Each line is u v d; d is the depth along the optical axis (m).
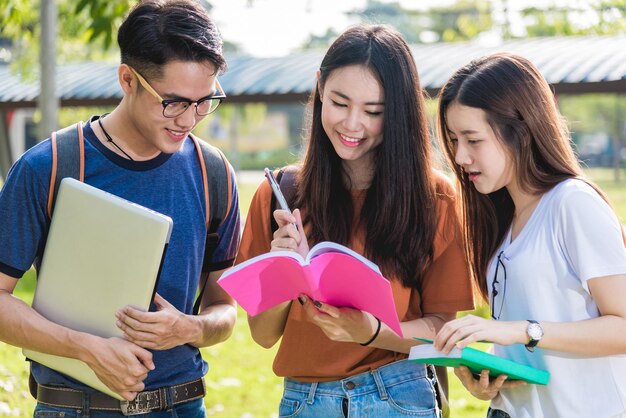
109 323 2.98
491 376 3.06
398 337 3.15
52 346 2.96
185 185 3.24
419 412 3.23
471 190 3.22
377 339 3.10
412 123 3.15
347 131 3.12
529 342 2.86
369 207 3.23
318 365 3.24
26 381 6.86
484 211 3.21
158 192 3.18
